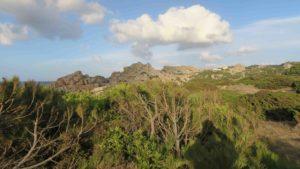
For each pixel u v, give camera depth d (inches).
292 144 533.0
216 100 518.0
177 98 425.7
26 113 279.0
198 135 380.8
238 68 4173.2
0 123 249.0
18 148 265.6
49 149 263.7
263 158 285.3
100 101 450.0
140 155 333.1
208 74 3309.5
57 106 331.3
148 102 419.5
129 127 388.2
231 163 260.5
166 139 362.3
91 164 294.8
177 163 311.3
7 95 255.3
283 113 876.6
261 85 1806.1
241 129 364.5
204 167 265.1
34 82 321.4
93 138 325.4
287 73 2721.5
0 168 231.3
